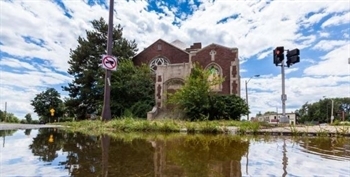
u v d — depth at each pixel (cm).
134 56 2992
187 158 274
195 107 1731
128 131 929
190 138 604
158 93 2297
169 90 2292
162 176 188
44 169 208
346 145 428
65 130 955
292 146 414
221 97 1841
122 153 312
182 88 1875
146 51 2977
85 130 980
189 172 203
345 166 232
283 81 1275
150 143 461
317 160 266
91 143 446
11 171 200
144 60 2964
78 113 2848
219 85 2347
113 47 2786
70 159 260
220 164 239
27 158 264
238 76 2331
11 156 276
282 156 294
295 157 287
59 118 4584
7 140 473
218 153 320
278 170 213
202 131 837
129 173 197
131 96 2327
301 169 218
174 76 2300
